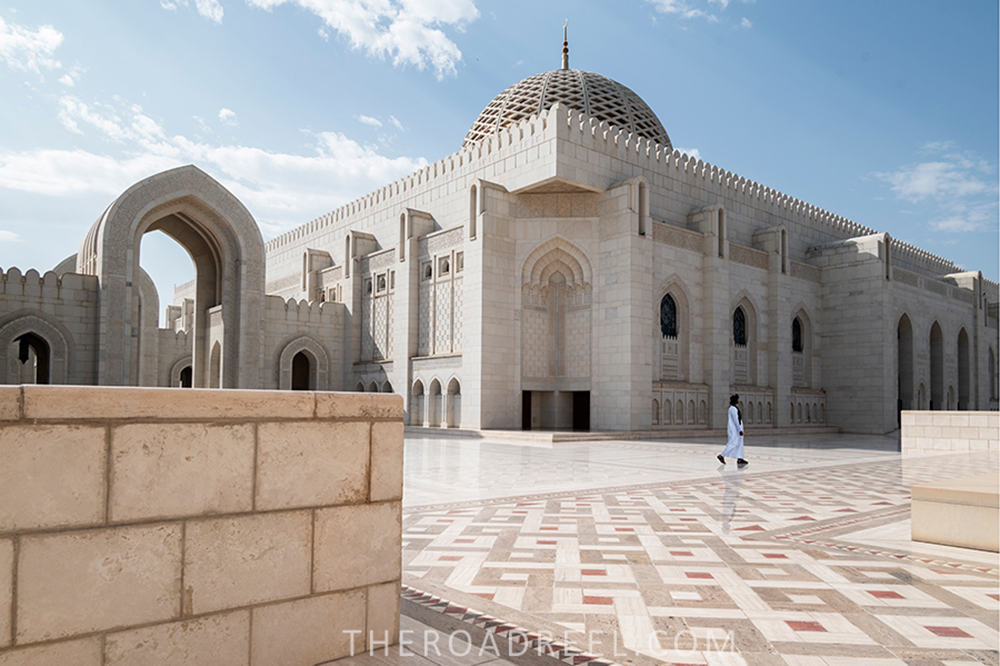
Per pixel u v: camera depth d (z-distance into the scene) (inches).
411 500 337.1
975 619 158.6
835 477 445.1
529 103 1146.7
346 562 132.9
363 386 1157.7
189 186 952.9
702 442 820.6
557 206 949.8
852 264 1224.2
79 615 101.7
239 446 118.8
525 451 652.1
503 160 968.9
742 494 361.7
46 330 846.5
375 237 1245.7
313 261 1339.8
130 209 898.7
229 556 116.9
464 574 196.9
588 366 939.3
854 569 203.0
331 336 1200.2
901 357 1285.7
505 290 935.7
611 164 952.3
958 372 1467.8
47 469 99.7
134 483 107.3
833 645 141.9
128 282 888.3
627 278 897.5
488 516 291.9
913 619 158.4
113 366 868.6
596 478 431.8
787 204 1264.8
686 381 992.2
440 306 1025.5
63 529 100.6
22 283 836.6
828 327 1248.8
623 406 888.3
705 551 226.2
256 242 1018.7
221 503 116.3
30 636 97.4
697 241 1025.5
